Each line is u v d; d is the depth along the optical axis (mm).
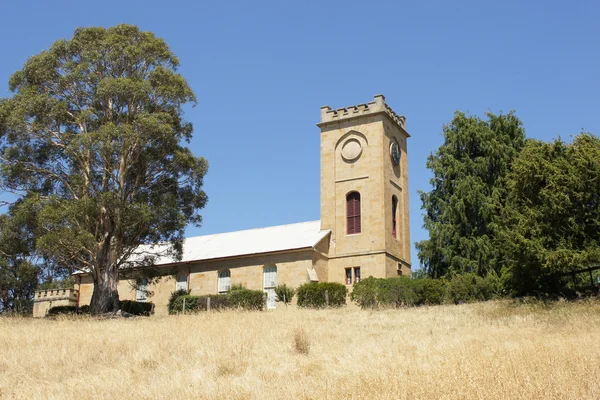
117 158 39031
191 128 42281
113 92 37125
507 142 46562
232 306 38469
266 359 16891
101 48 38969
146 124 36625
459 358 13727
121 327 26094
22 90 38250
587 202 29125
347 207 47656
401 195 49594
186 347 19219
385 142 48031
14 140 38344
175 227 39562
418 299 36938
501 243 32094
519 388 10234
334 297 39625
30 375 16031
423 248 45094
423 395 10227
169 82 39406
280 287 41938
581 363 12359
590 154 29281
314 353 17688
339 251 46625
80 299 53312
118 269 41156
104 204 36406
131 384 14164
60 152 39219
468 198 43469
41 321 32688
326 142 49750
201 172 41719
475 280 37344
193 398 11977
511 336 19500
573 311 25719
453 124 48031
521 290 32750
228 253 48125
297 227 50500
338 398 10797
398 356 15633
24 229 37906
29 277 38688
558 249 28266
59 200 37062
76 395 13195
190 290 47094
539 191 30484
